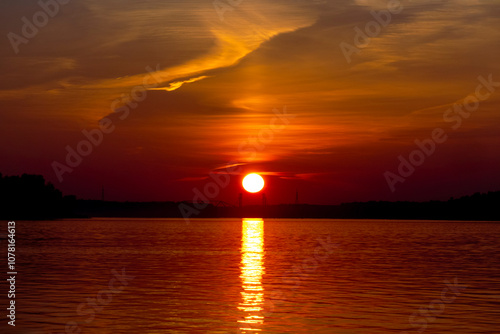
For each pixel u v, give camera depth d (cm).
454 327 2475
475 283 3916
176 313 2761
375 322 2567
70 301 3098
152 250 7500
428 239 11144
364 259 6034
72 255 6538
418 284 3856
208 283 3881
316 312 2792
